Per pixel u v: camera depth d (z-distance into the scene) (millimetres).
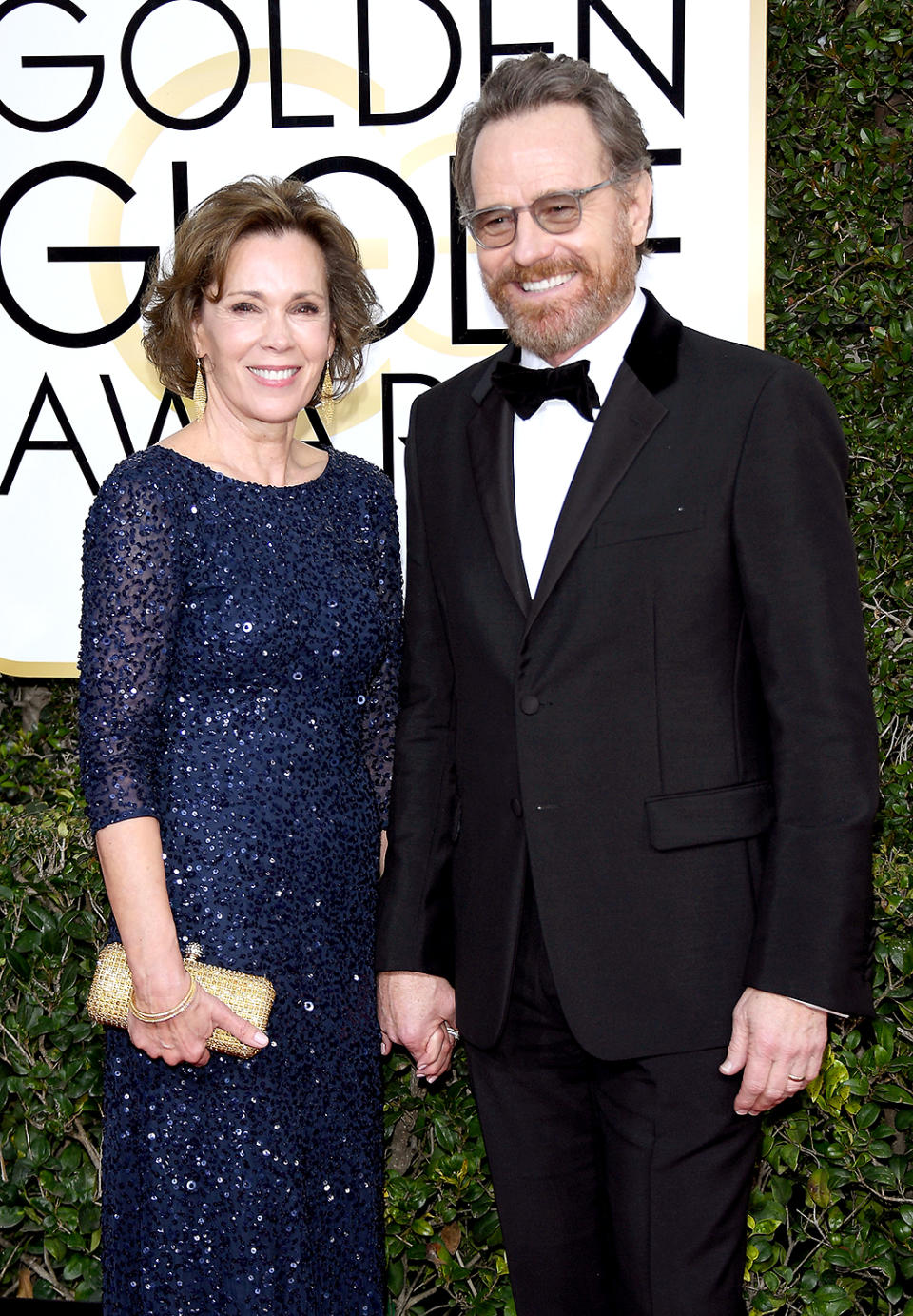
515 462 1775
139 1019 1730
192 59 2574
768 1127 2191
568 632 1663
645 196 1770
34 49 2607
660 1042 1640
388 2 2506
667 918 1637
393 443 2609
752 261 2430
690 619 1618
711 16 2400
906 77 2488
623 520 1646
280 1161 1821
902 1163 2166
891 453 2482
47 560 2701
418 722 1917
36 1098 2385
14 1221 2393
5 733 2924
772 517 1570
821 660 1548
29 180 2633
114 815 1699
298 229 1830
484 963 1768
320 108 2553
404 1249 2326
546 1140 1784
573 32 2453
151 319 1898
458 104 2510
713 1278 1656
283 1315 1828
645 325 1713
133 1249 1837
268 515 1837
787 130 2525
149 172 2607
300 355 1823
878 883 2152
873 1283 2316
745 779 1642
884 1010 2160
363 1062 1932
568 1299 1822
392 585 2014
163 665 1736
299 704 1831
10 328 2668
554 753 1673
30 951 2318
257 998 1729
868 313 2492
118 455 2670
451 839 1908
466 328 2564
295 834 1809
